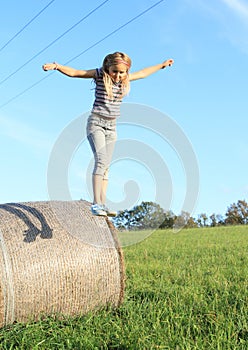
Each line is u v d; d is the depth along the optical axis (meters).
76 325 7.86
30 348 6.87
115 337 7.10
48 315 8.05
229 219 54.16
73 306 8.20
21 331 7.42
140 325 7.51
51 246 8.15
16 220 8.27
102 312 8.42
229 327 7.20
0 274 7.62
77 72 6.91
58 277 8.05
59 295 8.06
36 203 8.91
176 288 10.25
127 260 16.64
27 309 7.83
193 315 8.12
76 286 8.20
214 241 25.05
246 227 38.34
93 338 7.06
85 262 8.30
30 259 7.91
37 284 7.87
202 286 10.57
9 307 7.67
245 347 6.60
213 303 8.71
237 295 9.28
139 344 6.58
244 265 14.38
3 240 7.91
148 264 14.99
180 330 7.37
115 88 6.90
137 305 8.70
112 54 6.79
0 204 9.02
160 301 8.98
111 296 8.57
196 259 16.55
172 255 18.31
